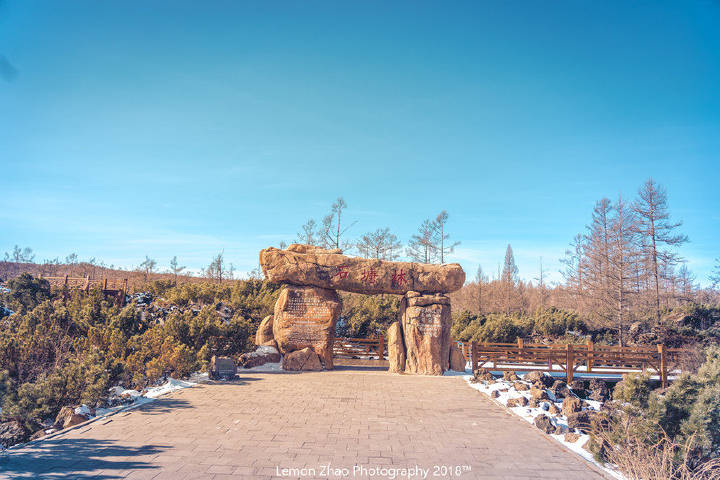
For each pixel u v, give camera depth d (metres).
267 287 33.56
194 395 13.21
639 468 7.46
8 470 7.11
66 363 13.28
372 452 8.42
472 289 58.25
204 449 8.34
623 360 18.06
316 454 8.23
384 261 19.84
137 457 7.85
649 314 31.23
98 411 10.96
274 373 17.91
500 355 19.22
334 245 44.44
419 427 10.29
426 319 18.75
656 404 8.55
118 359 13.80
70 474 6.99
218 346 19.80
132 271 61.91
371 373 18.42
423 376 17.81
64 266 62.50
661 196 30.58
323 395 13.64
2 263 59.38
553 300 60.94
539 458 8.34
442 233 47.28
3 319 17.00
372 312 33.16
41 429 9.74
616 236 37.97
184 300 29.56
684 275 42.19
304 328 19.39
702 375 9.22
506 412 11.98
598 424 9.75
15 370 13.00
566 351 17.39
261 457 7.98
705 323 29.11
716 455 7.84
